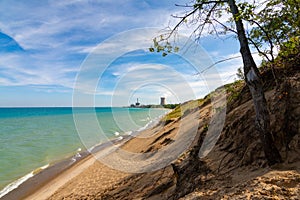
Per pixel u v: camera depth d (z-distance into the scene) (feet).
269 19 16.17
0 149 92.07
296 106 16.81
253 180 13.32
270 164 14.82
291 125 16.20
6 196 39.88
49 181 45.88
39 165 62.18
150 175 28.14
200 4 17.13
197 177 18.51
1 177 51.67
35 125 201.16
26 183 46.39
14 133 148.46
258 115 15.34
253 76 15.40
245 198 11.48
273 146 14.89
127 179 31.09
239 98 29.17
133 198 23.29
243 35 15.88
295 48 17.25
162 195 21.01
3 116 349.20
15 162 67.72
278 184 11.99
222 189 14.32
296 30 16.35
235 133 21.83
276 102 18.54
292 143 15.44
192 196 15.06
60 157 69.77
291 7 15.65
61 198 33.40
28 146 98.53
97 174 41.50
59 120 260.21
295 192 10.87
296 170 13.07
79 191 33.83
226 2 17.24
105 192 28.99
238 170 16.79
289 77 19.76
